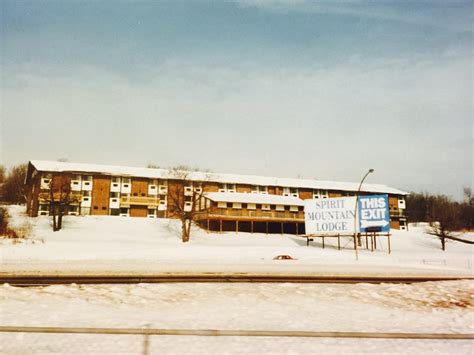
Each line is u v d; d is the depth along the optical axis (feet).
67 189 216.95
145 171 269.64
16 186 337.11
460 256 191.72
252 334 35.83
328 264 124.47
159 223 244.01
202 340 35.40
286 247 187.11
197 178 264.72
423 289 72.38
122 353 31.50
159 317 45.06
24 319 40.24
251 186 279.28
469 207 378.53
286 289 67.00
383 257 169.37
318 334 37.17
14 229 189.47
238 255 154.51
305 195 289.33
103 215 250.37
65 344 33.06
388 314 53.26
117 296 57.26
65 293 56.95
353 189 295.28
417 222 409.08
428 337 37.96
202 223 249.96
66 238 188.34
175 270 90.33
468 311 58.03
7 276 71.05
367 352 33.86
